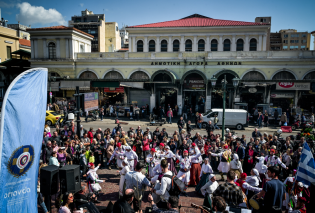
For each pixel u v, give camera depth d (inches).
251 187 281.4
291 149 432.1
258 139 458.0
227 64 1080.2
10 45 1553.9
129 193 213.2
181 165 349.4
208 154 469.4
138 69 1137.4
